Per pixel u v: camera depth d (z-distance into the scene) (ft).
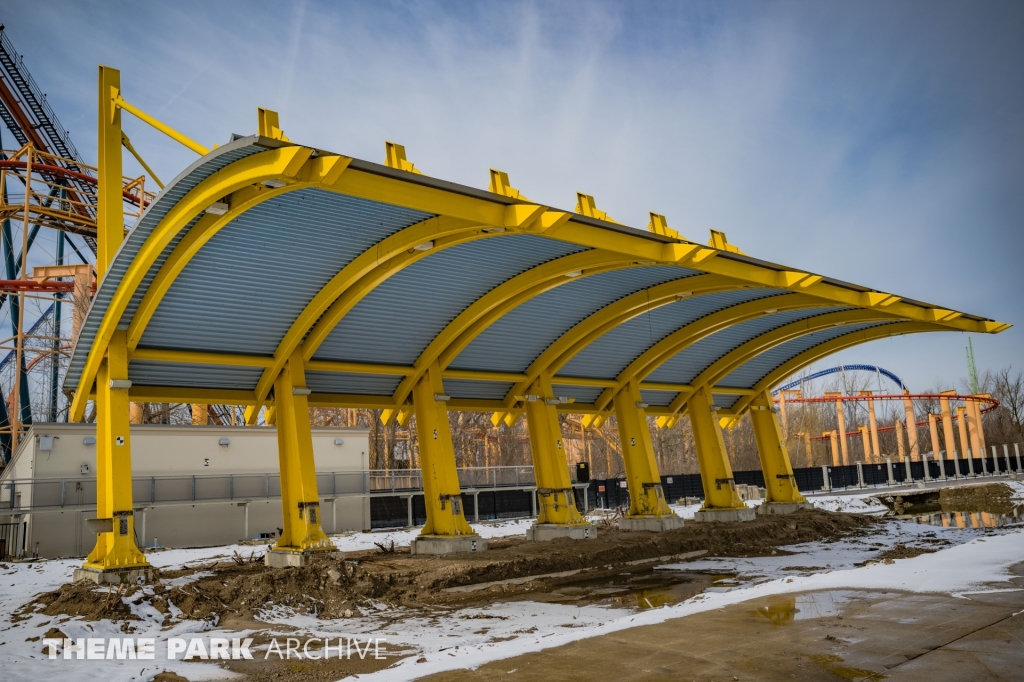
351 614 53.26
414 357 79.61
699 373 109.60
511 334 82.23
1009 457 288.71
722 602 41.52
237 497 111.14
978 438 282.97
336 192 48.65
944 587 40.88
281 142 40.63
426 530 78.54
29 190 131.34
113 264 53.72
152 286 56.54
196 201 46.60
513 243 61.77
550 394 89.76
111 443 58.44
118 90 64.75
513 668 29.66
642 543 80.53
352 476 124.98
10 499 97.19
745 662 28.53
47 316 172.96
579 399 101.24
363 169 44.37
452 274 66.74
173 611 50.52
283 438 69.62
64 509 93.97
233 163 44.09
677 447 301.22
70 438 99.14
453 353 79.36
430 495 78.64
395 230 56.44
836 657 28.43
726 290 74.33
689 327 91.30
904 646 29.35
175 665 37.78
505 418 94.89
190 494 108.06
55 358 159.53
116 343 60.49
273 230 54.70
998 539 61.36
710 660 29.14
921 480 215.31
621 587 62.39
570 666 29.50
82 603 49.52
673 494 177.78
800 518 104.01
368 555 77.15
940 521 117.08
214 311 62.49
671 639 33.04
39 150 142.61
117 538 56.29
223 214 48.11
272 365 69.21
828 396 268.82
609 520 121.39
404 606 57.06
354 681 29.66
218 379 71.00
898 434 293.43
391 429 215.51
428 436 79.00
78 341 61.72
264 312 64.54
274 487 115.75
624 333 90.07
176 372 68.23
